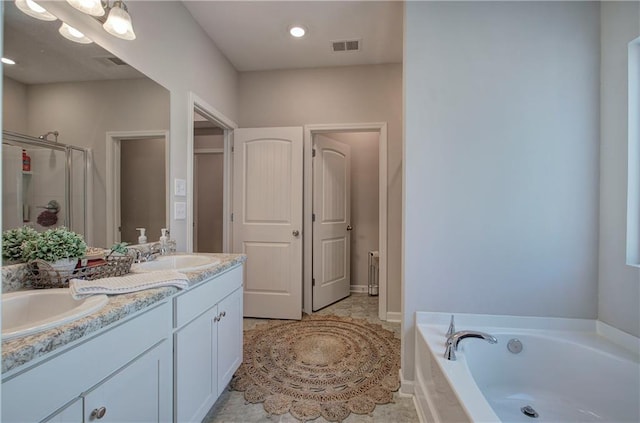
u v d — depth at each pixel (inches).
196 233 173.5
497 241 71.5
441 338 64.6
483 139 71.5
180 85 82.9
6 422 27.1
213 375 61.9
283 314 118.6
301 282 119.1
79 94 54.2
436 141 72.3
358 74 119.9
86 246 50.5
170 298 48.7
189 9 86.2
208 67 99.1
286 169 118.3
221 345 65.4
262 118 124.3
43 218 48.6
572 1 69.9
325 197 134.0
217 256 74.7
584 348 62.2
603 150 68.1
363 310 129.0
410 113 72.6
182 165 83.1
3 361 25.7
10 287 42.9
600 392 59.6
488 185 71.6
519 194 71.0
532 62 70.6
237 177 120.2
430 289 72.8
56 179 50.7
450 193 72.2
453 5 72.0
